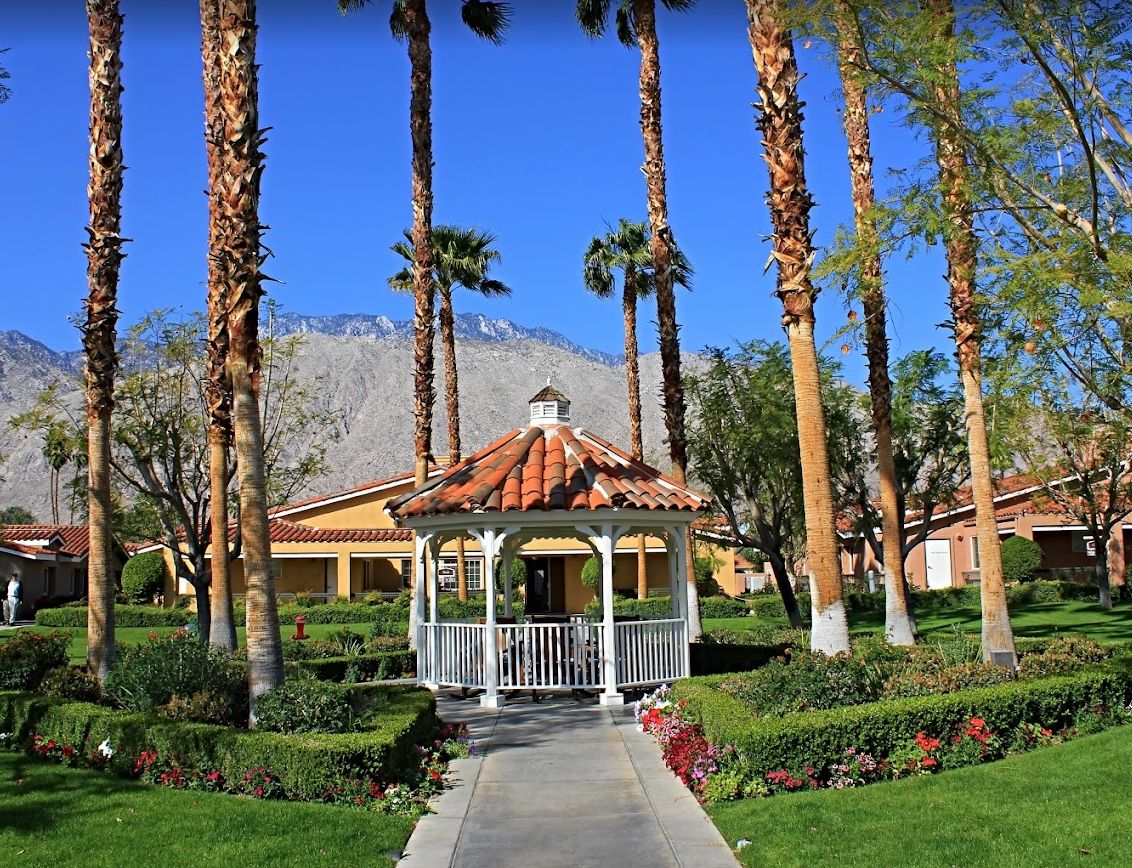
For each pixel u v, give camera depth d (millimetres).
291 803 8016
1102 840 6500
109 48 13328
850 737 8547
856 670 10367
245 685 10906
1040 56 9516
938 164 10953
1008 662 11336
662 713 11625
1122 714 10438
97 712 9875
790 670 10312
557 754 10453
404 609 34938
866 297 12680
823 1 10352
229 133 10344
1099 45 9680
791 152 12055
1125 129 10180
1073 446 26922
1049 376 11922
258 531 10000
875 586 37781
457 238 30219
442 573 38812
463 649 14648
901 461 23594
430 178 20219
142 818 7516
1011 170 10797
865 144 18266
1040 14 9680
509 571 17484
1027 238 11336
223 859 6582
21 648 13188
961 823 6984
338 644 19609
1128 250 10172
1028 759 8852
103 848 6801
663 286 19234
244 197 10305
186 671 10641
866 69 10539
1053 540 38938
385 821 7598
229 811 7703
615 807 8211
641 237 33375
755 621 31797
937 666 11805
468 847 7145
